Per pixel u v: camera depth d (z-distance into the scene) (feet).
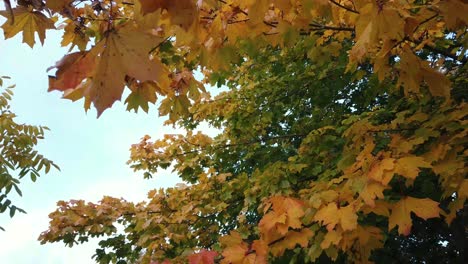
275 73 18.16
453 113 7.87
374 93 13.15
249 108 18.79
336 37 11.19
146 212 18.03
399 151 6.72
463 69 11.28
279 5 5.49
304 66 17.35
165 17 4.40
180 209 18.45
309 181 15.08
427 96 10.54
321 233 7.13
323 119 18.52
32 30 4.02
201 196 18.31
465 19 5.80
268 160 20.84
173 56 7.89
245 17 6.97
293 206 6.42
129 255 19.38
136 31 2.82
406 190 11.92
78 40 6.07
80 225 17.76
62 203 18.53
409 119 8.93
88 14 5.99
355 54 6.16
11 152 12.98
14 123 13.15
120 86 2.74
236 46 8.12
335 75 16.61
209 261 5.82
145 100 5.36
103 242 18.80
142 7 2.92
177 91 7.46
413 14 7.08
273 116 19.53
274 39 7.64
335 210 6.20
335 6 7.72
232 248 6.40
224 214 17.92
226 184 16.96
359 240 6.38
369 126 9.19
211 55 7.44
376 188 5.89
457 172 6.69
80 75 2.99
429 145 8.08
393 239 17.21
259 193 14.90
